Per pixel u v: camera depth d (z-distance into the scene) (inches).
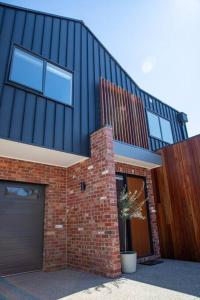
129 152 229.8
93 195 194.7
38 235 203.0
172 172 254.5
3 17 191.9
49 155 199.0
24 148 178.9
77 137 207.0
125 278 158.4
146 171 273.4
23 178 202.2
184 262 215.0
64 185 231.1
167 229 245.3
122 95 272.2
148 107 343.9
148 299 115.4
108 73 279.3
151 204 260.8
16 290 137.2
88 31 275.4
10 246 183.8
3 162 194.1
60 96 210.2
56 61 220.7
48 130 187.3
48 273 183.5
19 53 192.5
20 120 171.5
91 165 205.2
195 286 135.5
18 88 178.9
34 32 211.6
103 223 177.2
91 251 183.0
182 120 412.5
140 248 229.5
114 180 187.2
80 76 237.8
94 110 235.6
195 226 221.3
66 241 214.1
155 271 178.5
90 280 156.2
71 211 217.5
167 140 355.9
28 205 204.5
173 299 113.9
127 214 204.4
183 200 237.0
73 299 118.5
